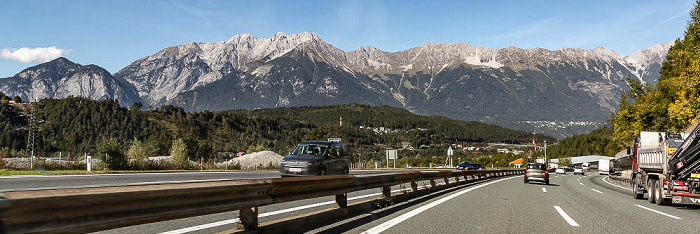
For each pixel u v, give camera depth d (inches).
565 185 1072.2
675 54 1710.1
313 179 317.1
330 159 795.4
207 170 1338.6
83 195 160.1
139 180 729.0
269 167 1702.8
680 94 1263.5
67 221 157.2
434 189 697.6
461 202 519.2
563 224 354.6
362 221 342.0
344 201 376.2
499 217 387.5
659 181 560.7
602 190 908.6
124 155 1192.8
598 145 5364.2
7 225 139.6
